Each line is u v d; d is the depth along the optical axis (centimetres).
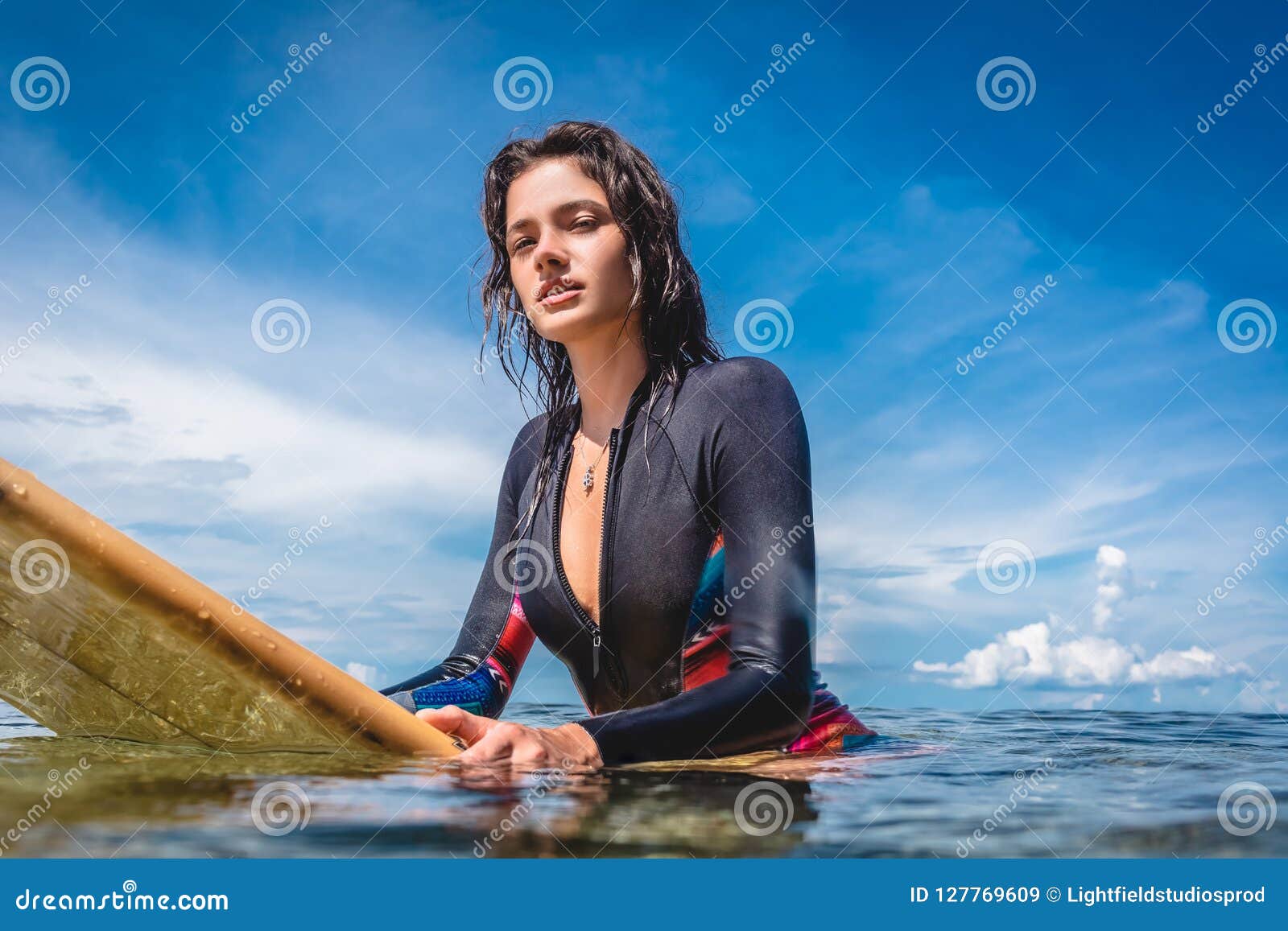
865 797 149
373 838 118
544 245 208
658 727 169
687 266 218
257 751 172
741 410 196
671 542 196
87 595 153
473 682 222
